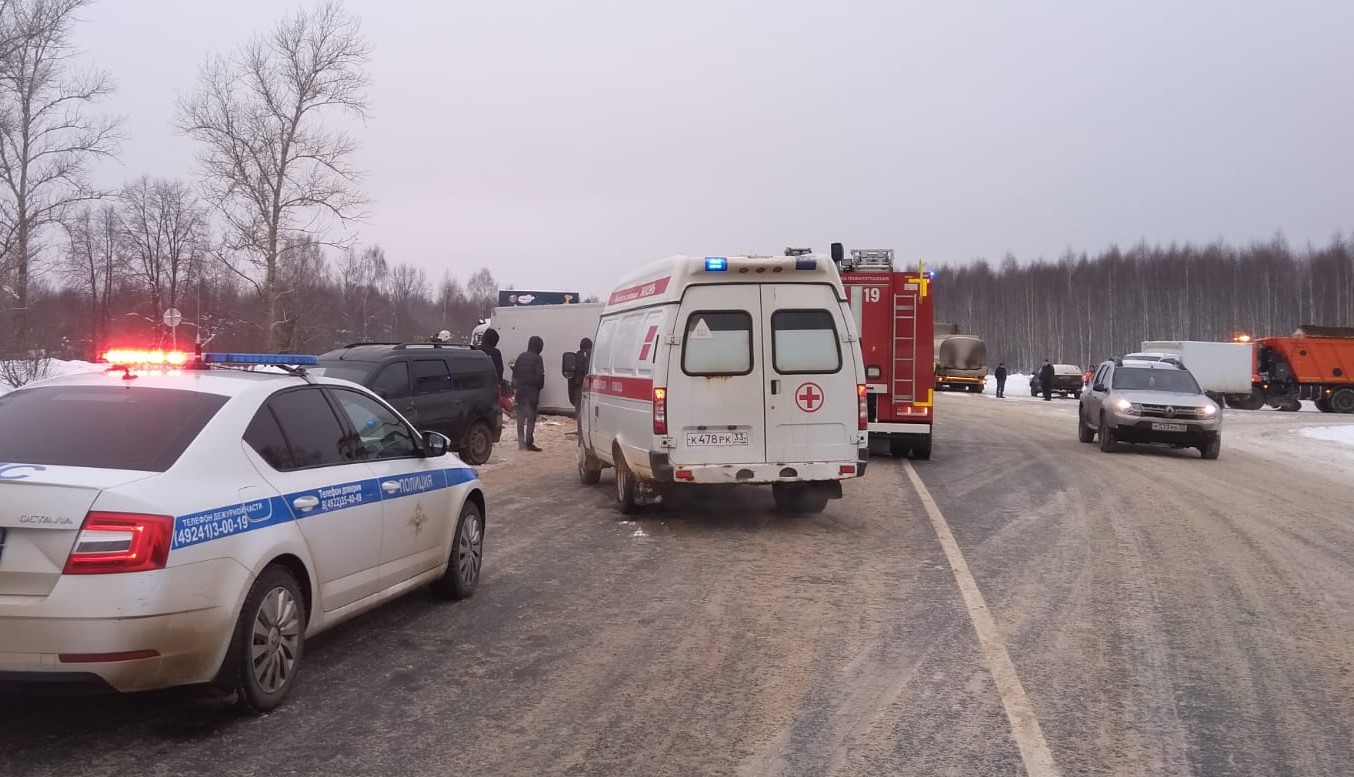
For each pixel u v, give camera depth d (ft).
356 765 13.20
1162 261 309.01
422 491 20.26
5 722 14.58
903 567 26.45
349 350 46.26
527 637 19.54
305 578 16.06
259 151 117.60
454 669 17.47
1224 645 19.35
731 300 31.07
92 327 165.27
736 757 13.64
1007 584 24.52
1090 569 26.45
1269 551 29.50
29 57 108.99
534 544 29.48
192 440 14.55
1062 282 313.32
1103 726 14.89
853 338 31.48
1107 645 19.25
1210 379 135.23
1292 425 98.53
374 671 17.30
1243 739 14.40
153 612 12.87
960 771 13.20
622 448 34.40
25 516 12.71
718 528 32.40
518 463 50.80
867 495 40.73
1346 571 26.68
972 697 16.15
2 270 102.37
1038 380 163.73
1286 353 133.28
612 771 13.12
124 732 14.25
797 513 35.53
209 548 13.73
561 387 76.18
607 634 19.80
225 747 13.75
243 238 117.80
